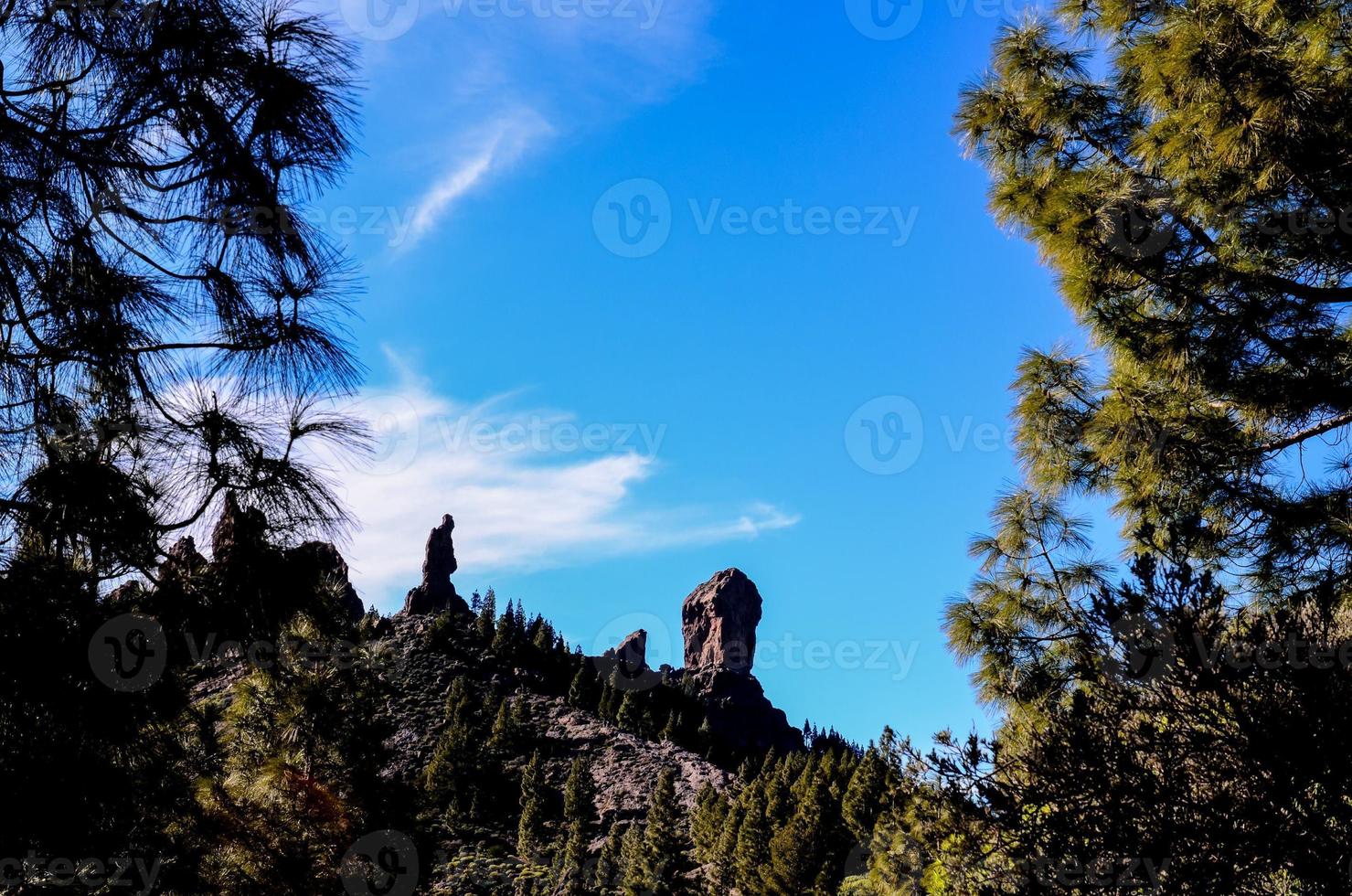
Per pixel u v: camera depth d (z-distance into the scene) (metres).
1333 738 3.62
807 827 55.56
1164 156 7.36
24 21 3.39
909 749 4.75
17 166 3.38
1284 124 6.30
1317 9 6.61
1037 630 7.37
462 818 72.44
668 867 61.06
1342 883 3.46
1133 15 8.39
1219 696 3.86
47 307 3.62
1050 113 8.77
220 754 12.30
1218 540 7.27
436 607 132.00
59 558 3.31
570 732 101.69
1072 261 7.86
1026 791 4.18
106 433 3.49
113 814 3.46
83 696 3.20
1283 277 7.47
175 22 3.45
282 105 3.65
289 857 12.73
